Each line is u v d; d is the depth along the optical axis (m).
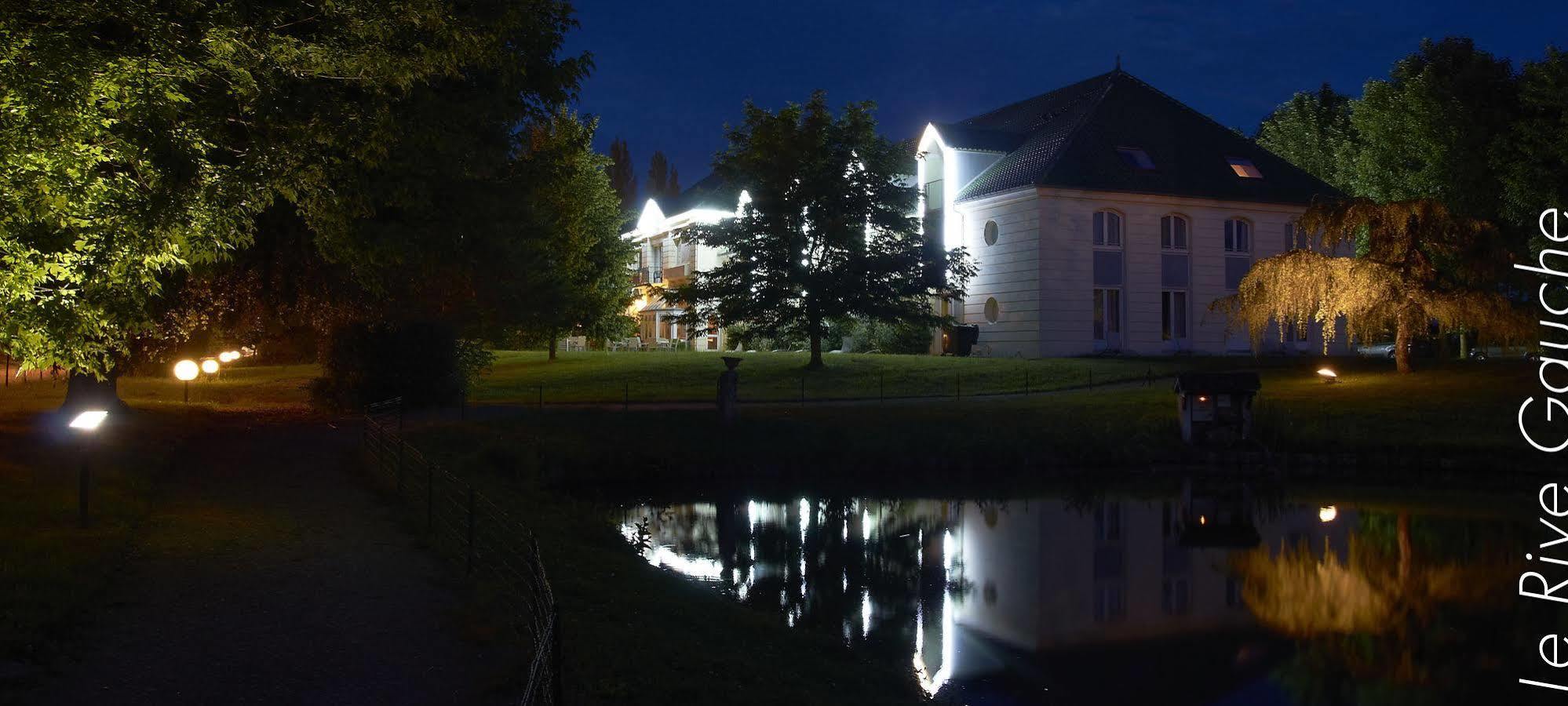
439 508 15.66
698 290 41.00
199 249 12.56
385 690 8.45
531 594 10.62
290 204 18.94
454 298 27.05
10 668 8.27
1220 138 50.66
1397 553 20.00
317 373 46.34
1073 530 21.81
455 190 20.00
